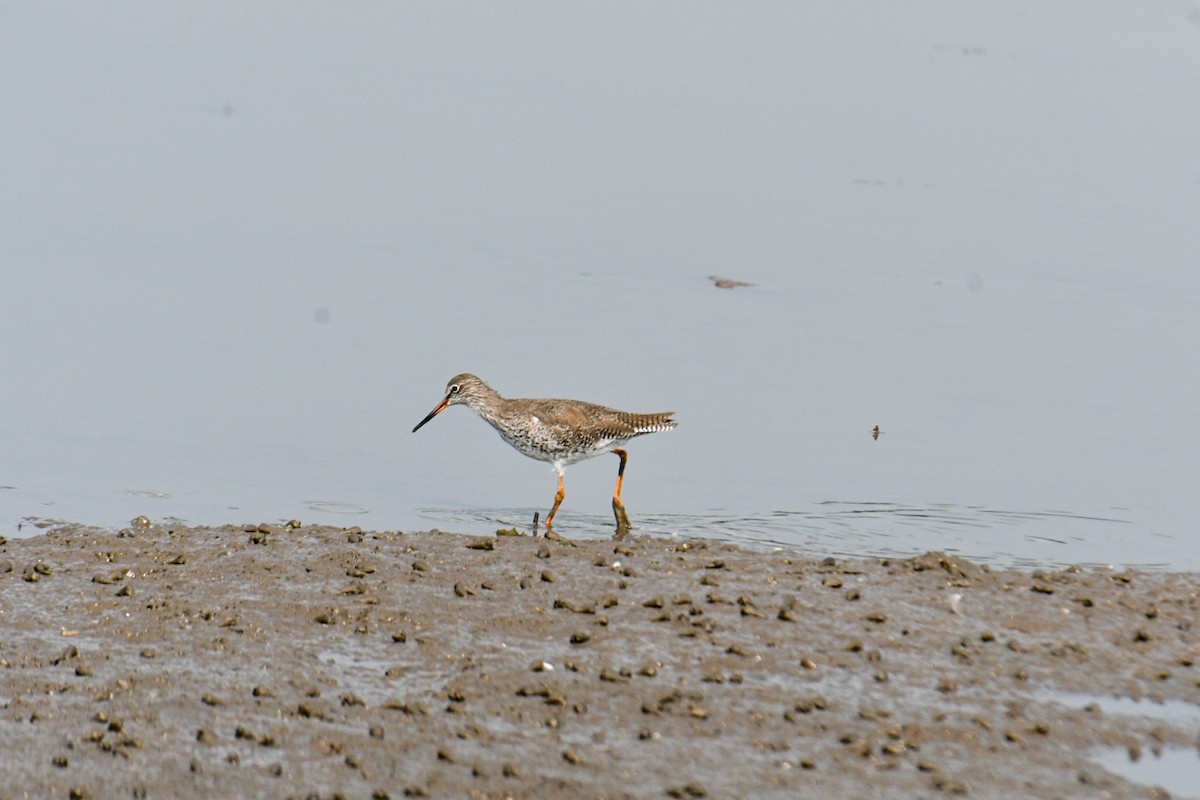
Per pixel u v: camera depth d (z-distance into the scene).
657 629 12.76
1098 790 10.34
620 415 18.00
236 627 12.69
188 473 17.81
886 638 12.70
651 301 24.44
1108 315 24.36
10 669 11.75
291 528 15.41
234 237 26.56
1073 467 18.80
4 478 17.23
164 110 33.44
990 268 26.52
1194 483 18.31
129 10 42.00
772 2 45.97
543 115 34.75
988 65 39.62
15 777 10.16
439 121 34.03
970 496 17.83
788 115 35.47
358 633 12.66
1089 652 12.58
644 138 33.44
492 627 12.80
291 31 41.22
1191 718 11.48
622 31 42.66
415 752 10.62
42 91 33.97
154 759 10.45
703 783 10.28
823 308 24.48
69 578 13.73
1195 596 14.06
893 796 10.21
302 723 11.02
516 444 17.94
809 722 11.20
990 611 13.41
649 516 17.20
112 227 26.61
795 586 13.87
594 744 10.80
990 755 10.79
